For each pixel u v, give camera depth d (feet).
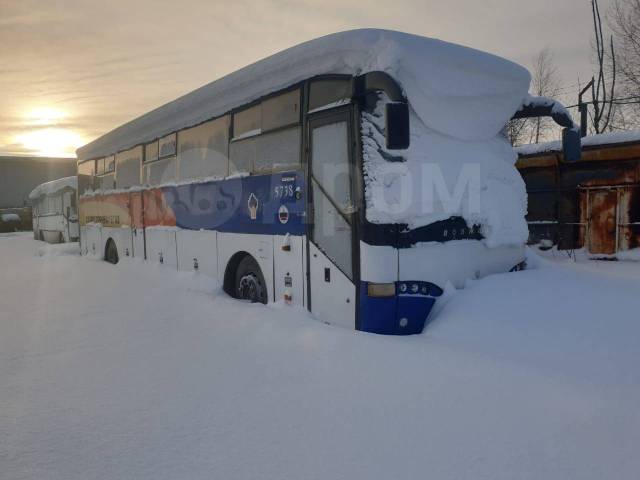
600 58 67.15
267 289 20.75
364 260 15.83
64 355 14.79
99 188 43.50
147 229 33.30
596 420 9.68
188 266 27.68
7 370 13.55
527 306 14.99
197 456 8.87
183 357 14.33
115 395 11.68
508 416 9.99
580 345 12.92
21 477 8.24
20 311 21.16
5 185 144.05
